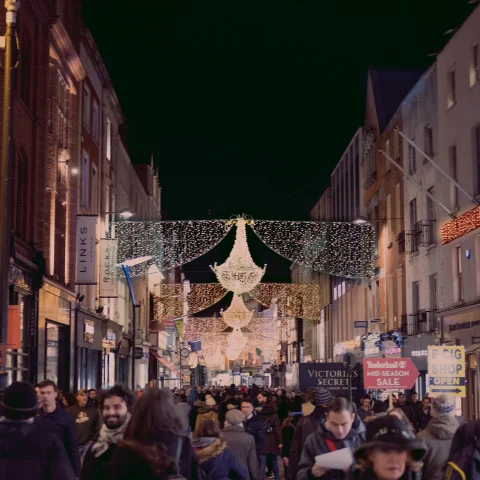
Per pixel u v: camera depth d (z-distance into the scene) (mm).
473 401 30500
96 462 6449
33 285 26859
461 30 32094
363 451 4598
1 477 6449
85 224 34719
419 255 38500
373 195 49750
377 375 17031
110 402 6516
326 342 71500
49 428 6832
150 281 71062
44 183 28016
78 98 35469
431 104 36312
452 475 6762
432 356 19250
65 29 31578
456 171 33062
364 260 51156
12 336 19141
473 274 30828
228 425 12805
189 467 5734
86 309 36781
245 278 31609
